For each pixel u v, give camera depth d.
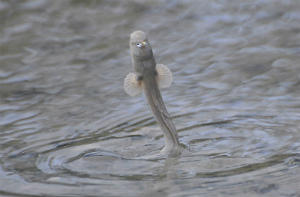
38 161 19.39
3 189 16.92
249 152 19.36
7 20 37.03
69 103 26.14
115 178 17.52
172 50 32.59
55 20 37.12
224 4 39.03
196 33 34.84
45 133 22.41
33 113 24.98
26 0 39.62
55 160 19.39
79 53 32.81
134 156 19.56
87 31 35.69
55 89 28.16
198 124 22.67
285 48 32.03
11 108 25.69
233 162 18.44
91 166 18.58
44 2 39.47
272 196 15.81
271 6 38.16
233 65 30.14
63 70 30.67
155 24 36.44
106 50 33.00
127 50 32.88
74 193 16.41
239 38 33.84
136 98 26.41
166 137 19.62
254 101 25.11
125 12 38.22
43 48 33.59
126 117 23.95
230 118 23.14
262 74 28.67
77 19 37.31
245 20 36.31
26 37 34.91
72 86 28.48
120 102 25.97
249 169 17.75
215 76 28.83
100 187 16.81
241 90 26.70
